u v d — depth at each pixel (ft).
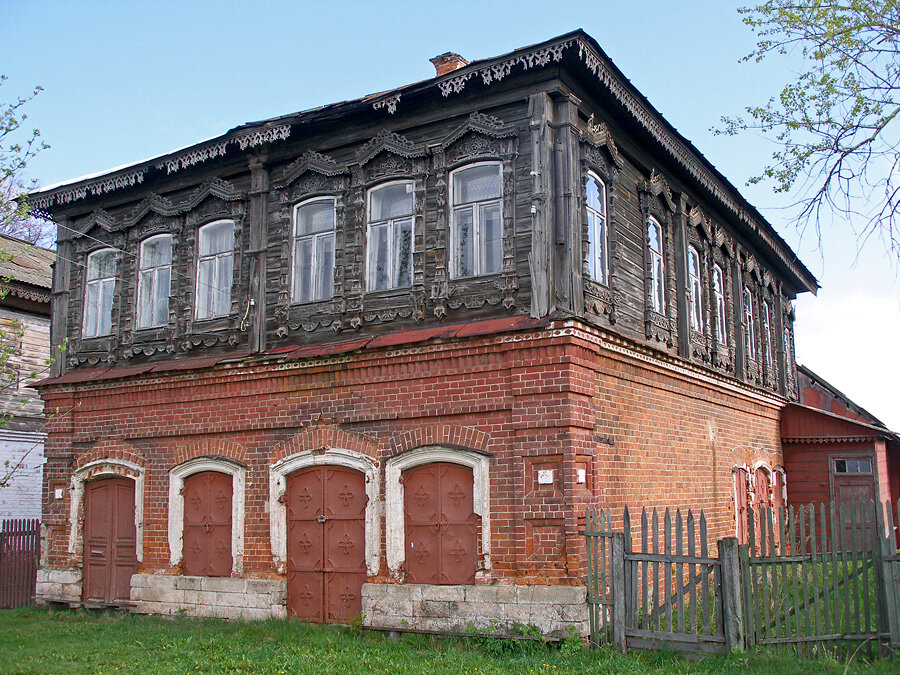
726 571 32.71
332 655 34.81
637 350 42.96
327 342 44.68
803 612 34.32
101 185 54.39
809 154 40.47
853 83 39.99
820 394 90.17
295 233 47.55
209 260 51.08
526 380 37.45
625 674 30.04
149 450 49.93
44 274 79.05
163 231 52.85
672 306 51.29
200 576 46.52
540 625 35.35
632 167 48.16
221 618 44.86
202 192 51.13
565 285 38.17
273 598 43.47
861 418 86.99
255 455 45.70
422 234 42.50
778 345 77.51
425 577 39.34
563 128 39.58
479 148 41.52
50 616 49.62
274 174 49.08
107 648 38.17
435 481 39.93
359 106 44.16
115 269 55.52
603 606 34.68
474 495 38.37
